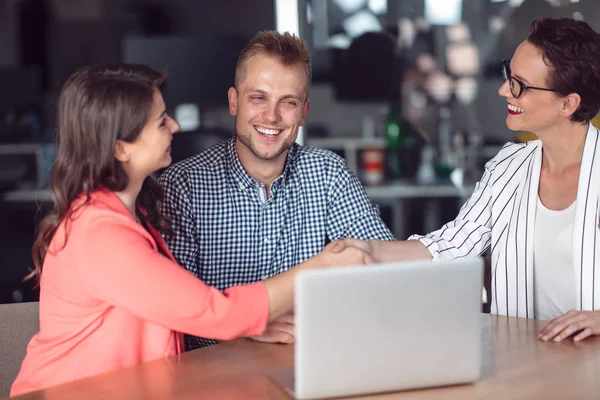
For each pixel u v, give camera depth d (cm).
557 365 149
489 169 222
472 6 536
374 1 538
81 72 156
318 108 542
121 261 147
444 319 134
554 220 201
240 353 159
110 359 155
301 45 201
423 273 131
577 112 191
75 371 155
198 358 156
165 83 162
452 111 538
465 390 137
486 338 167
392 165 485
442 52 538
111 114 152
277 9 496
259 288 155
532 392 135
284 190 213
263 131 200
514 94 194
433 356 134
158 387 139
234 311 151
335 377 129
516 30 523
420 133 519
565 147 199
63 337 156
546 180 205
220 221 209
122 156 156
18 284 446
